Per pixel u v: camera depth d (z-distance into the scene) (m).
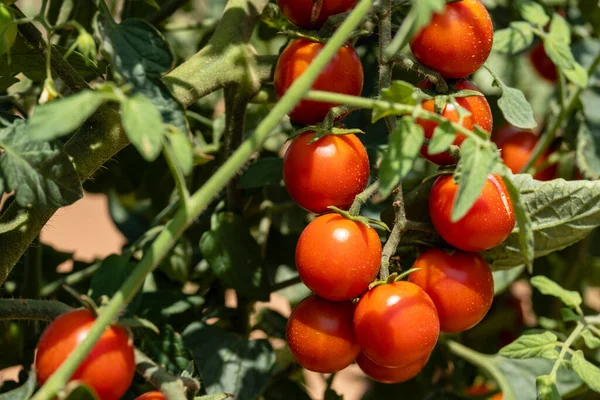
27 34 0.55
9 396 0.52
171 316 0.68
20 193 0.50
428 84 0.56
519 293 0.92
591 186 0.58
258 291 0.64
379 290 0.53
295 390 0.72
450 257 0.55
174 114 0.52
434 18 0.54
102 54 0.53
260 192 0.70
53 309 0.53
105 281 0.62
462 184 0.48
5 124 0.52
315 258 0.53
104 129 0.56
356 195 0.54
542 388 0.57
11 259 0.56
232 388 0.61
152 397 0.52
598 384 0.58
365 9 0.48
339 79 0.55
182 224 0.48
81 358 0.47
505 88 0.57
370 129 0.67
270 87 0.63
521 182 0.59
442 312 0.55
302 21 0.56
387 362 0.53
